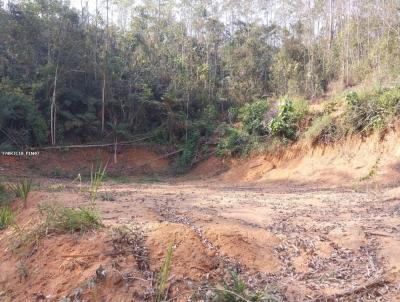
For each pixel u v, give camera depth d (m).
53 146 20.84
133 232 5.26
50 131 21.47
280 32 31.14
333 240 5.68
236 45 29.72
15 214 7.07
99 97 23.30
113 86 23.45
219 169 19.00
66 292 4.43
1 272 5.00
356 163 14.21
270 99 23.59
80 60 22.64
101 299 4.26
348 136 15.11
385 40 22.83
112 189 11.69
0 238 5.83
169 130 22.58
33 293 4.58
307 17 30.97
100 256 4.71
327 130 15.78
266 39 30.83
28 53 22.09
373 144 14.30
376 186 11.87
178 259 4.72
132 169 20.77
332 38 28.98
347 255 5.24
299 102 18.11
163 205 7.81
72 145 21.36
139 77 24.23
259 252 5.12
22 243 5.27
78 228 5.26
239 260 4.89
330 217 7.11
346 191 11.31
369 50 24.91
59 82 21.78
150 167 21.02
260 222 6.53
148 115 23.98
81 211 5.59
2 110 19.25
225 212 7.37
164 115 23.56
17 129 20.62
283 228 6.18
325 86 25.23
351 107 15.39
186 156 20.92
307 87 24.16
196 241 5.00
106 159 21.38
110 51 24.50
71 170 19.78
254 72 28.03
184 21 30.62
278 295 4.28
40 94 21.91
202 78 25.34
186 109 23.77
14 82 21.33
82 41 22.77
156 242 5.01
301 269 4.90
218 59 29.52
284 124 17.42
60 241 5.04
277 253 5.22
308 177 14.77
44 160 19.86
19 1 22.42
